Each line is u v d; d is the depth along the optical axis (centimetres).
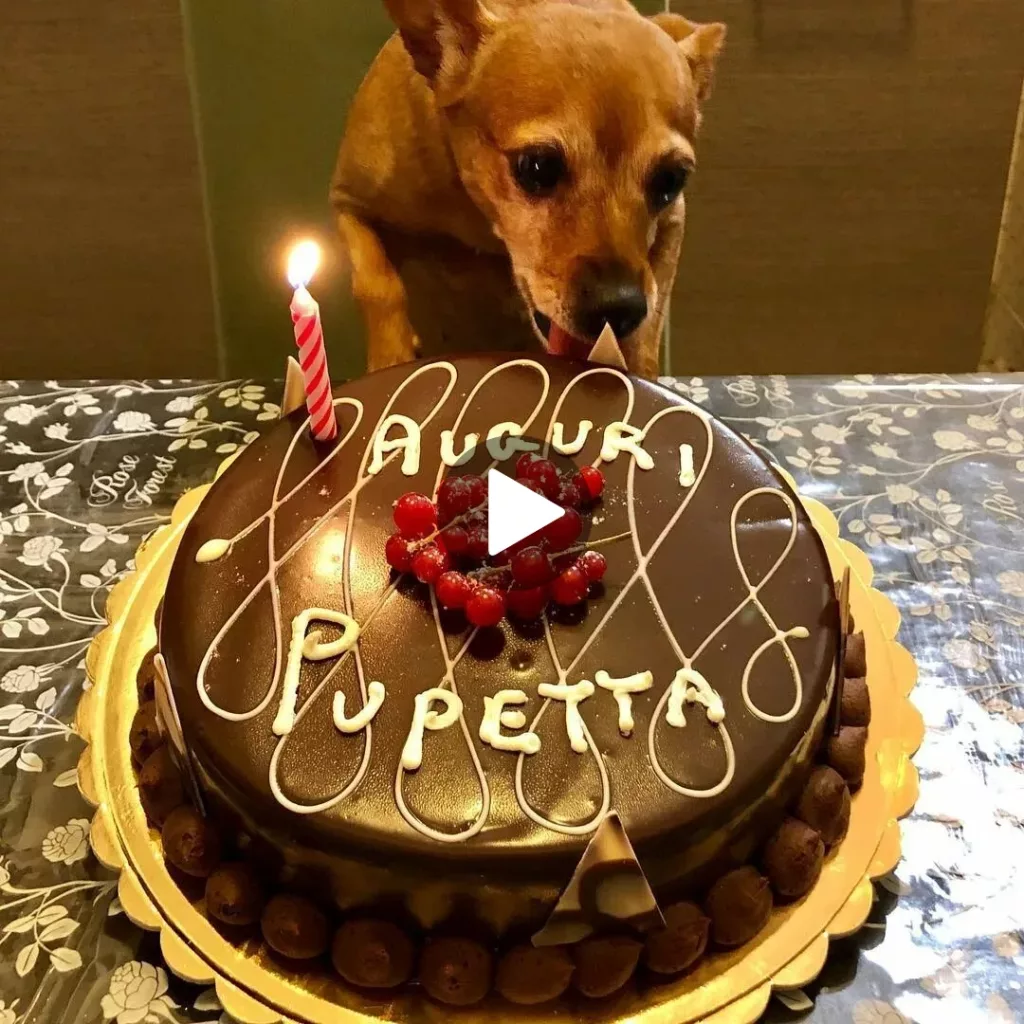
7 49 75
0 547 45
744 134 80
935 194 84
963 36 77
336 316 66
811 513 44
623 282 45
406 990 29
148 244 84
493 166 46
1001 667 40
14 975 31
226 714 30
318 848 28
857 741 33
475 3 45
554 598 33
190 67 58
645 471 37
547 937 28
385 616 32
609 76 44
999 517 46
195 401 53
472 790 28
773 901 31
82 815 35
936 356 92
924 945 31
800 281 87
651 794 28
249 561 34
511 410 40
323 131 60
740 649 32
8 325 88
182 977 29
